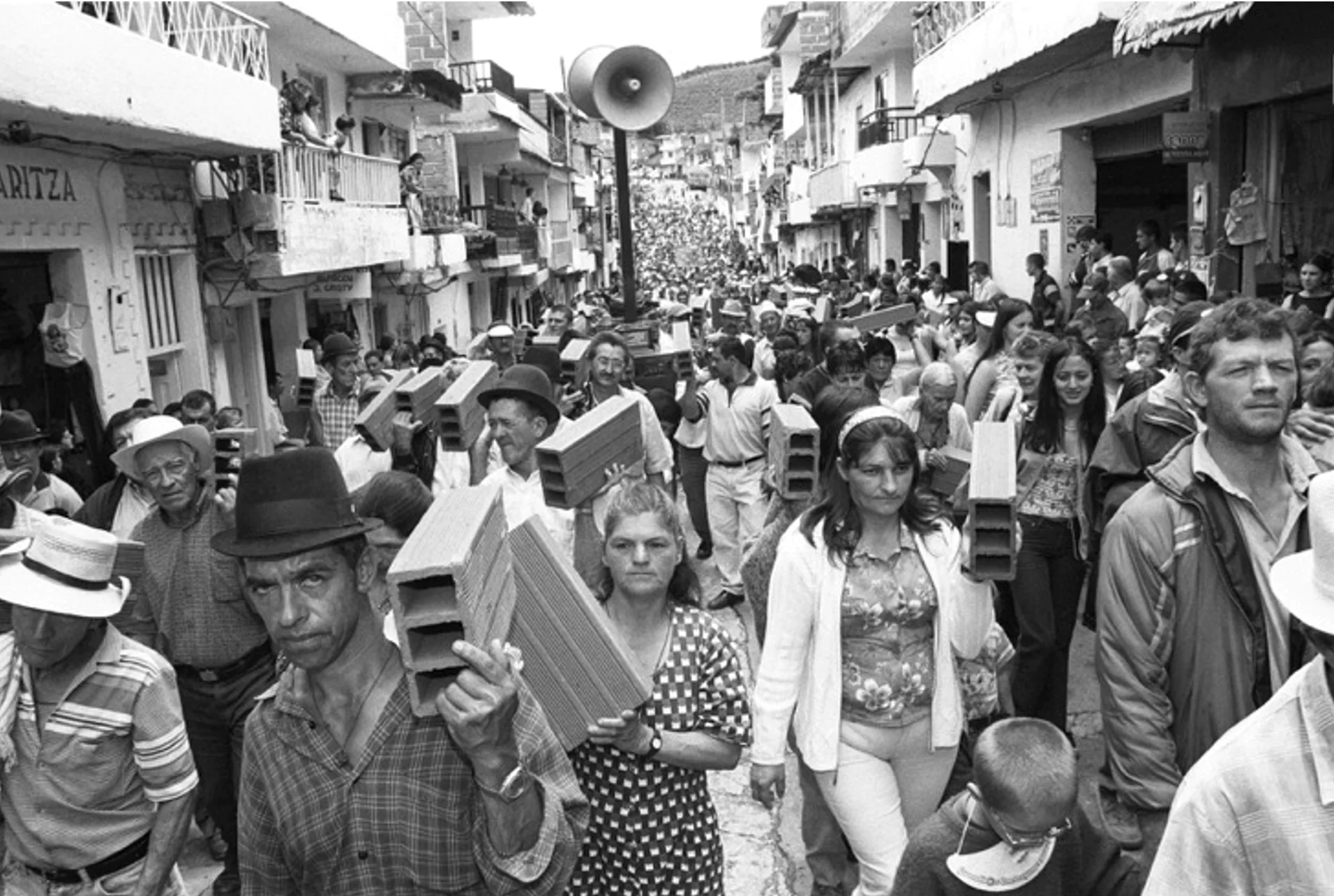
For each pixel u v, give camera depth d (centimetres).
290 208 1444
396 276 2270
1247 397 307
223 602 487
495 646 217
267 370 1844
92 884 365
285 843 246
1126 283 1348
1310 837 200
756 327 1877
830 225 4428
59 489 695
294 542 236
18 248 974
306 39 1806
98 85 928
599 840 342
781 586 383
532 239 3891
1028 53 1373
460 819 240
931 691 380
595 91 1045
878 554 379
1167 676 328
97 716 353
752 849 525
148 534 502
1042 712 551
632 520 346
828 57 3403
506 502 543
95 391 1093
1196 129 1084
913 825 399
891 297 1666
